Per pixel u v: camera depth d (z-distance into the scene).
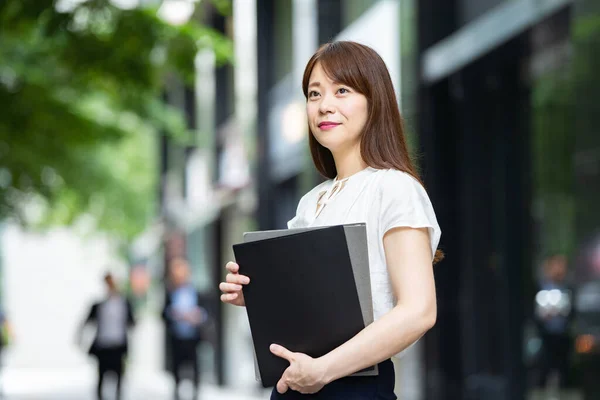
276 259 3.13
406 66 13.26
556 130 10.82
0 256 44.91
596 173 8.85
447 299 12.73
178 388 15.71
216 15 20.73
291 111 18.70
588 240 8.91
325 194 3.35
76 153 16.73
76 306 47.84
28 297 47.22
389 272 3.09
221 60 12.60
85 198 18.08
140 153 35.81
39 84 13.94
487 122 12.64
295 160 18.58
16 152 14.80
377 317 3.11
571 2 9.82
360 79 3.28
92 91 14.22
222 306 25.77
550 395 11.00
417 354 12.81
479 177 12.74
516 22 10.93
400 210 3.07
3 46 13.76
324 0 16.47
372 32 14.67
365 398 3.10
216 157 26.48
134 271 37.12
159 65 12.55
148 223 32.94
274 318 3.14
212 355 25.83
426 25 13.02
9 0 11.27
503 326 12.20
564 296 10.71
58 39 12.07
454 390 12.60
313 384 2.98
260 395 21.47
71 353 47.28
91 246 39.53
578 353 9.01
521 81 11.89
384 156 3.24
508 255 12.13
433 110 13.01
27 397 22.69
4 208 15.17
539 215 11.34
